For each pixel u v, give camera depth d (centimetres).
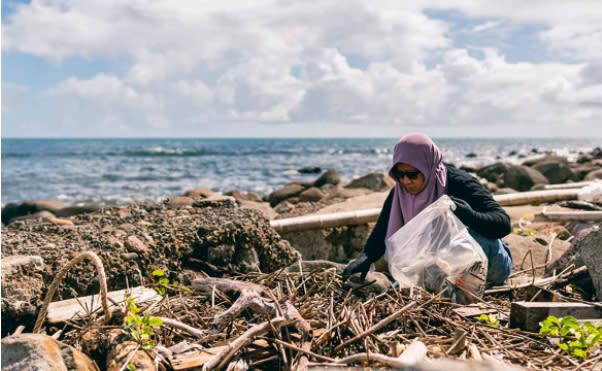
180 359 318
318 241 712
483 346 328
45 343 290
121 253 476
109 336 325
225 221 550
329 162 5138
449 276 420
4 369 278
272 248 568
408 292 429
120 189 2583
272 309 351
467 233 424
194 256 521
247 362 315
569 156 5291
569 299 399
